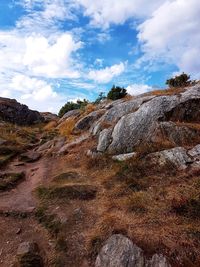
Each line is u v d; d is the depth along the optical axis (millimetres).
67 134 22906
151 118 14945
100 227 8555
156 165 11727
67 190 11461
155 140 13688
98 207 10086
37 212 10461
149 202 9461
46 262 7836
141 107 16078
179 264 6746
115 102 22609
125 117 16141
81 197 10961
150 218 8523
